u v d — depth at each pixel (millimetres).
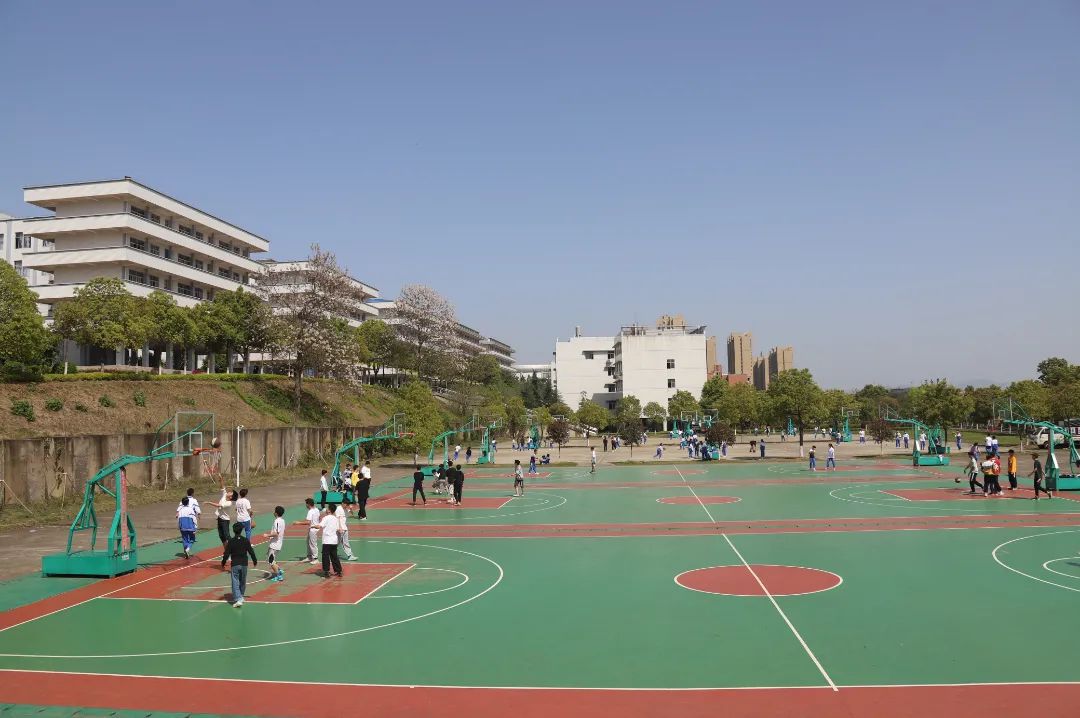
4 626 16172
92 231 71812
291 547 26547
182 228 82438
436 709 11312
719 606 16938
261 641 14859
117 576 21344
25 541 27438
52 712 11359
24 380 46531
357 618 16484
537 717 10945
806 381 78062
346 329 88875
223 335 71125
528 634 15070
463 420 96500
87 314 55938
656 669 12867
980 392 105875
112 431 46969
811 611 16344
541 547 25406
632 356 140625
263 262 95500
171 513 35312
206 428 47719
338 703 11602
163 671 13156
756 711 10969
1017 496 37031
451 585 19719
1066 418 86125
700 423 119938
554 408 128750
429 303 106250
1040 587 18234
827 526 28734
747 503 36625
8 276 47781
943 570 20328
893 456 70438
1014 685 11805
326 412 76875
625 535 27641
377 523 31953
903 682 12008
